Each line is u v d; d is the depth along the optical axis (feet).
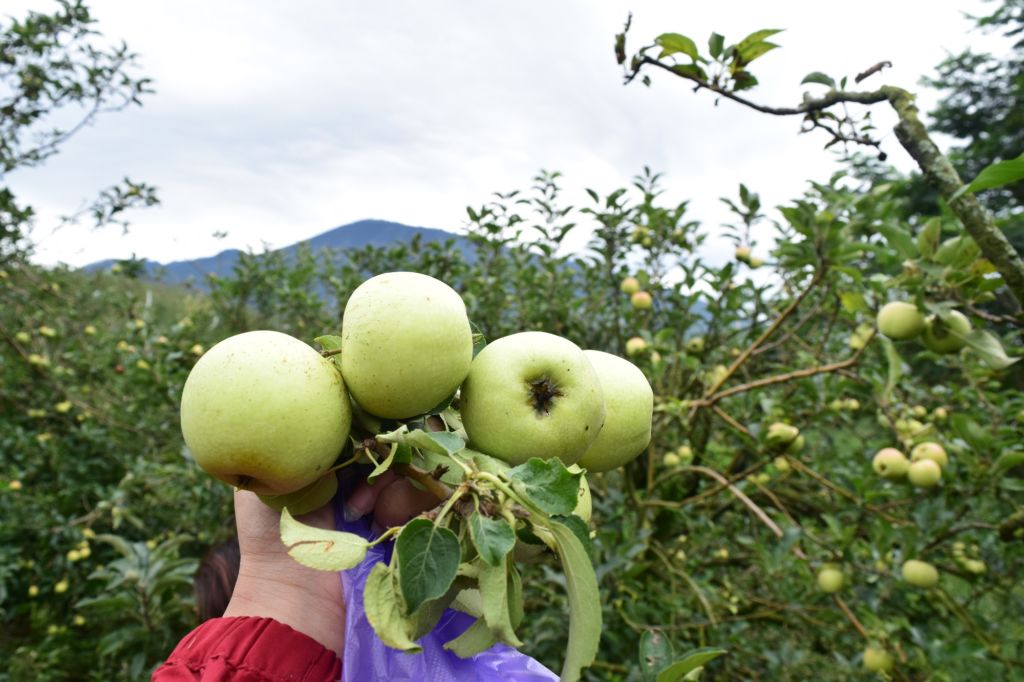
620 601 9.07
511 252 13.44
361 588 3.04
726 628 10.47
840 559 8.56
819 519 12.68
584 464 3.62
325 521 3.26
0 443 14.38
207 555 5.40
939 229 6.91
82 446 15.07
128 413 15.61
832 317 10.78
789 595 10.86
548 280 12.80
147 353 14.20
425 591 2.19
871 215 9.28
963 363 11.16
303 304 15.46
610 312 13.11
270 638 3.02
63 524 12.71
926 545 8.54
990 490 9.15
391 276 3.03
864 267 11.50
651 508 10.71
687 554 11.93
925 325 7.05
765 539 11.98
